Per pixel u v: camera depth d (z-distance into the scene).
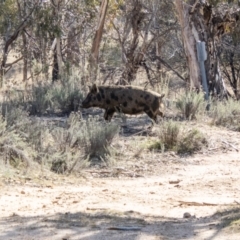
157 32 73.94
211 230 15.91
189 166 30.41
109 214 18.31
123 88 36.41
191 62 51.81
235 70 84.75
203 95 43.06
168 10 77.44
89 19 71.06
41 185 25.03
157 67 75.62
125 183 26.59
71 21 72.88
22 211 19.41
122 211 19.22
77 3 69.56
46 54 70.88
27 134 29.69
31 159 27.97
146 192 24.30
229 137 36.25
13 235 15.27
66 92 42.59
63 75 50.28
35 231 15.67
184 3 52.00
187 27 51.88
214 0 51.53
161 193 24.20
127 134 35.41
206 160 31.64
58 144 30.09
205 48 48.97
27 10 65.69
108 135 31.47
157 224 16.83
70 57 73.06
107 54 76.06
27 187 24.42
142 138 34.47
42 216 17.98
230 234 15.41
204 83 46.00
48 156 28.67
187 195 23.86
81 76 51.31
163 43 80.88
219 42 63.94
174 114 41.97
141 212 19.69
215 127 39.06
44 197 22.44
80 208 20.08
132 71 67.94
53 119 38.50
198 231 15.86
